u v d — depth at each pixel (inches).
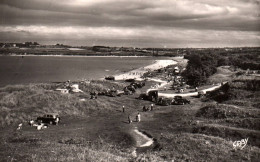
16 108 2349.9
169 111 2337.6
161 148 1317.7
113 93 3206.2
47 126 1977.1
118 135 1625.2
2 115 2161.7
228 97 2605.8
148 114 2284.7
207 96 3026.6
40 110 2329.0
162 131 1705.2
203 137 1385.3
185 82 4517.7
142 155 1198.3
